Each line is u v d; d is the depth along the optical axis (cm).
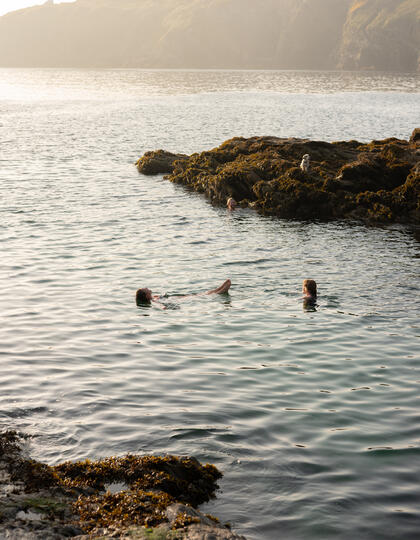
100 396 1245
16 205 3375
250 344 1559
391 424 1138
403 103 11212
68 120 8388
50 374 1357
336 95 13600
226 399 1242
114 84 18925
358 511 863
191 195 3812
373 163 3550
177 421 1137
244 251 2514
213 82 19975
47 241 2634
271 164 3756
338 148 4053
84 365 1414
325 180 3450
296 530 818
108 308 1825
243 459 1000
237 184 3631
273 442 1062
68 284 2052
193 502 868
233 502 877
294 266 2295
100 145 6034
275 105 10744
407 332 1642
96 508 783
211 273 2197
